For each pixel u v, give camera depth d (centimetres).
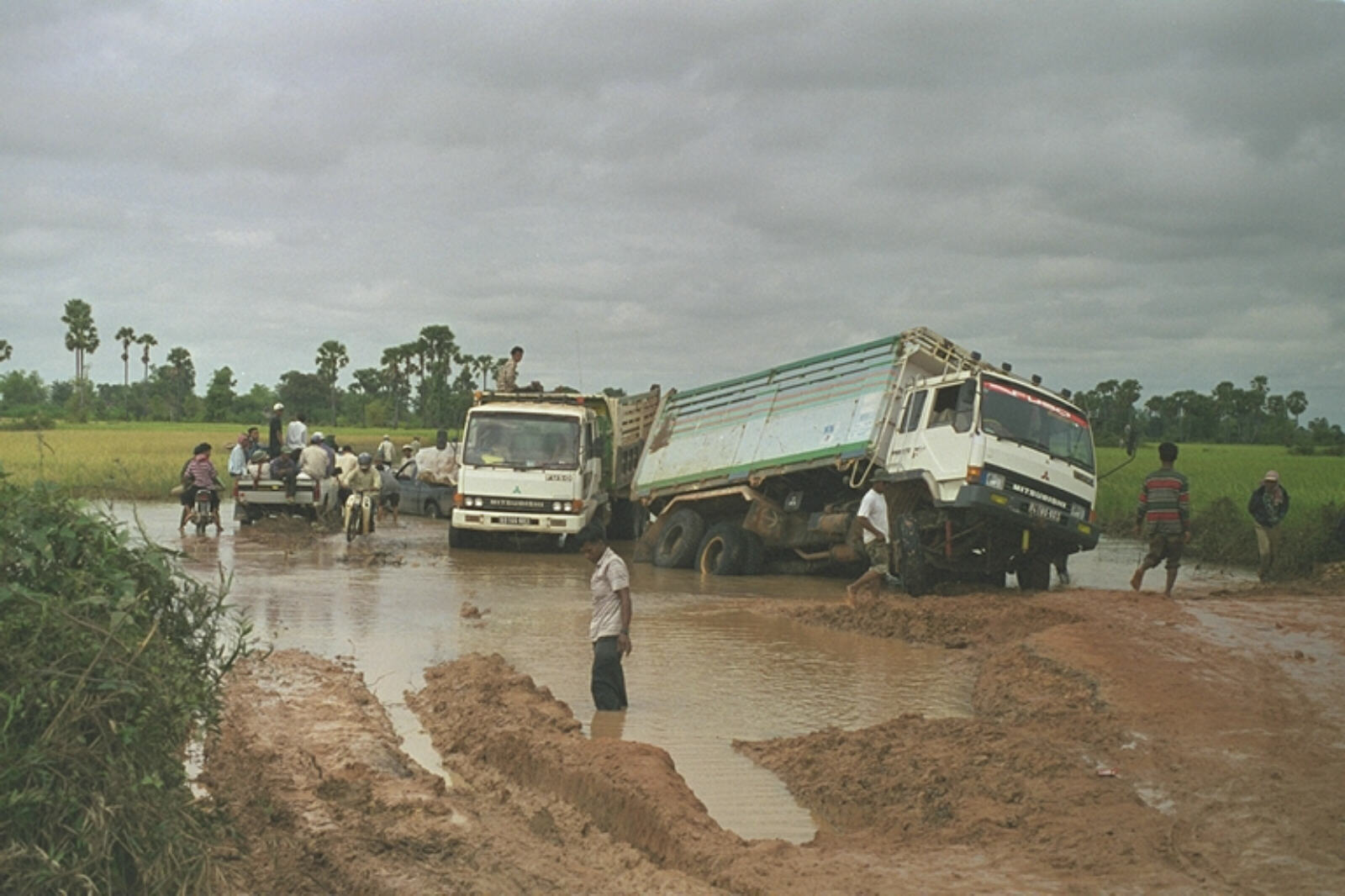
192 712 512
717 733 845
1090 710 849
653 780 659
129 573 525
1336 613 1267
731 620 1383
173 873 462
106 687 458
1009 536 1633
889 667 1101
